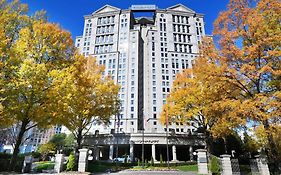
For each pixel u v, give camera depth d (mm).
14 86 13984
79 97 18547
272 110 11148
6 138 35594
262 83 13516
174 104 28891
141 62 108250
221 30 14258
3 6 16641
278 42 12086
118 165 33219
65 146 53125
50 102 15242
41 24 17109
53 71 15820
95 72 28531
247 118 12258
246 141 32156
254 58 12789
